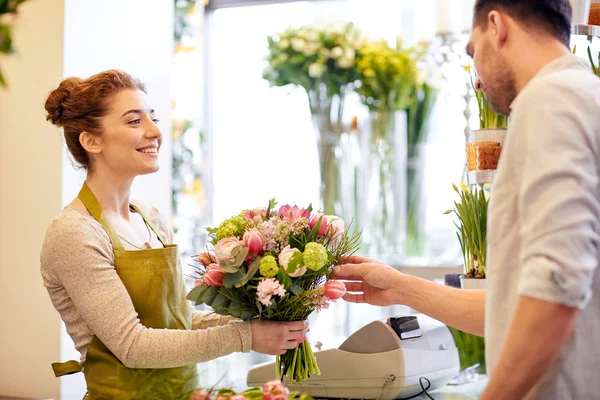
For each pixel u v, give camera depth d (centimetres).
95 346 184
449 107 416
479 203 221
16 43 260
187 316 205
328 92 420
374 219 420
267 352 181
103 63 276
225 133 457
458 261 411
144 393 162
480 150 210
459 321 195
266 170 448
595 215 124
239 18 454
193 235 441
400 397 217
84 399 190
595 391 133
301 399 138
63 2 255
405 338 217
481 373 275
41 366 259
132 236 203
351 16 445
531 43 142
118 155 194
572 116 126
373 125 421
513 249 136
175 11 442
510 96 149
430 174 424
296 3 446
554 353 123
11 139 263
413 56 417
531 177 126
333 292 174
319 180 429
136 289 189
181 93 446
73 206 193
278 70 423
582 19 212
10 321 264
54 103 201
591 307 134
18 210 262
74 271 178
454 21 404
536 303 122
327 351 219
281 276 169
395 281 202
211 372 170
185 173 443
